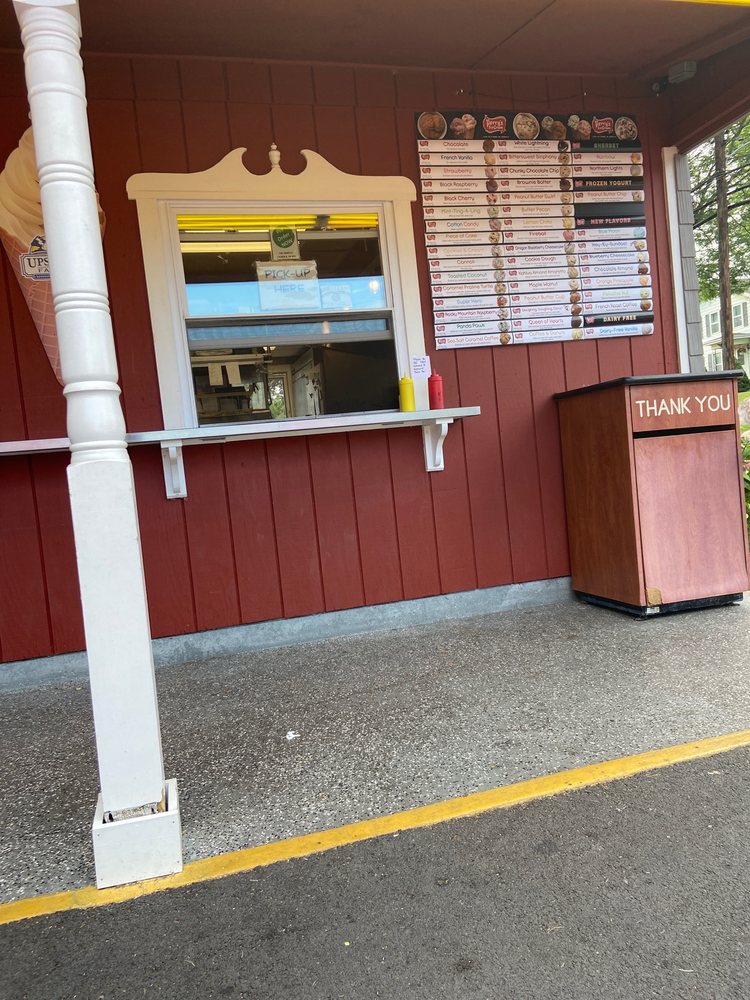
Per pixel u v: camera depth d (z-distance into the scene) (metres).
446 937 1.71
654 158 4.80
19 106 3.64
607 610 4.40
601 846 2.02
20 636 3.81
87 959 1.71
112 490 1.96
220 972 1.65
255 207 4.09
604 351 4.76
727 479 4.17
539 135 4.54
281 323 4.18
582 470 4.45
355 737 2.85
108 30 3.61
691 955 1.61
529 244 4.55
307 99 4.14
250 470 4.12
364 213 4.30
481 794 2.35
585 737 2.69
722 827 2.07
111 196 3.84
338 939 1.73
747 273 16.73
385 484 4.37
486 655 3.73
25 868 2.10
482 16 3.79
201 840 2.19
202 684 3.61
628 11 3.84
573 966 1.60
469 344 4.47
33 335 3.75
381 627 4.40
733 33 4.08
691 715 2.81
